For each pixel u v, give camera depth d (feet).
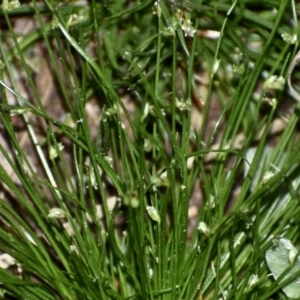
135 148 1.31
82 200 1.24
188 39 1.36
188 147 1.30
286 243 1.24
